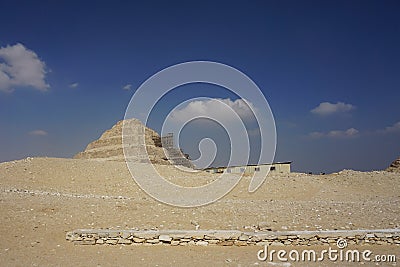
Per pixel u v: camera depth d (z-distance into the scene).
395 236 11.20
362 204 17.38
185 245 10.88
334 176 28.31
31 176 23.48
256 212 14.12
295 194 22.02
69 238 10.88
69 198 15.60
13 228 11.38
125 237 10.88
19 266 8.98
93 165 27.45
